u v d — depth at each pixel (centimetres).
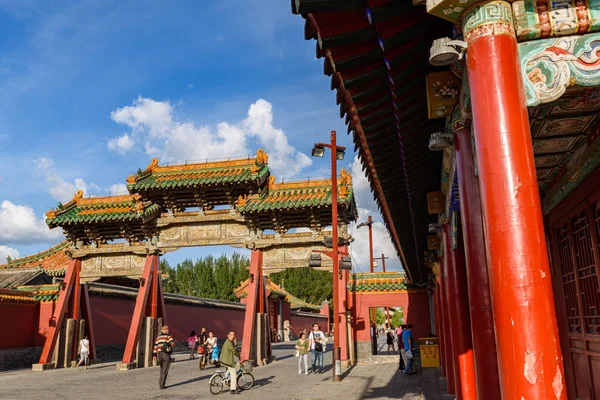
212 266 6419
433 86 509
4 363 2527
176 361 2944
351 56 476
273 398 1462
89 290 2895
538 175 860
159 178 2491
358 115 596
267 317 2722
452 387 1398
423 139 715
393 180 905
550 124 622
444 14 382
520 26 363
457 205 813
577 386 870
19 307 2708
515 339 313
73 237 2666
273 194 2452
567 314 913
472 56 365
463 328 841
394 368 2275
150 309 2600
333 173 2114
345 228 2394
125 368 2384
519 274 319
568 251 884
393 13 409
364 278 2736
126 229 2583
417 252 1738
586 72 357
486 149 345
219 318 4209
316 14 420
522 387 306
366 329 2659
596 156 643
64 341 2609
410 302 2666
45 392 1653
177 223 2516
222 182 2383
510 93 347
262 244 2402
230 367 1603
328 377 1955
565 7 364
